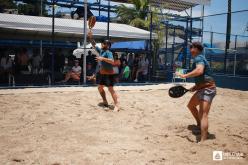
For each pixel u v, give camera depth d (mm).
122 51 20391
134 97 10273
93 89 11211
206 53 17891
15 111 7605
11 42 20375
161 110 8680
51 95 9672
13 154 4742
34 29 14062
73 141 5508
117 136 5941
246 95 12625
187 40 16047
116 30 15711
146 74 16469
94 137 5809
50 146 5188
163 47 18312
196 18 16250
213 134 6352
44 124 6637
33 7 25391
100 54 8242
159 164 4547
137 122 7176
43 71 14062
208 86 5727
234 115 8758
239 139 6098
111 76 8156
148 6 22000
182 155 5000
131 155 4883
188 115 8172
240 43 16938
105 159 4664
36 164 4383
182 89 6262
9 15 15438
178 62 16328
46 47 19906
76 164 4430
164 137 6035
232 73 16922
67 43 22219
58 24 15086
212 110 9211
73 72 13211
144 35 16172
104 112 7977
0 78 12781
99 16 18578
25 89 10805
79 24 15984
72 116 7426
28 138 5602
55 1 13039
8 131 6012
